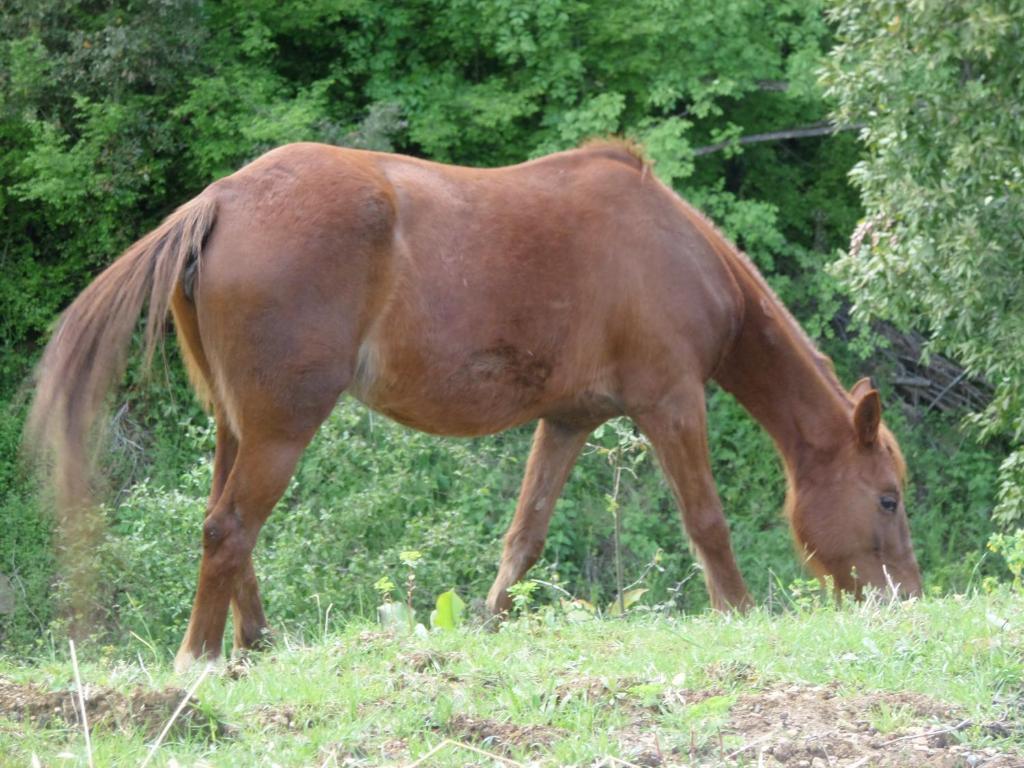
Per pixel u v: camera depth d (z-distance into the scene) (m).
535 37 21.33
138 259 7.71
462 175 8.66
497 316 8.47
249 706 5.98
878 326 24.19
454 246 8.32
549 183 8.96
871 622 7.16
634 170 9.34
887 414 23.09
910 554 10.42
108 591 14.80
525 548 9.82
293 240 7.70
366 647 7.02
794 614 8.52
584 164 9.18
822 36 23.62
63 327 7.69
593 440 19.05
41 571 18.03
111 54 19.27
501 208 8.60
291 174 7.90
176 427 19.95
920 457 22.84
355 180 7.96
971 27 14.95
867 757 5.07
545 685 5.99
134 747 5.42
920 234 16.14
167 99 20.48
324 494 16.67
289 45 22.16
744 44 22.00
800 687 5.94
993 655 6.17
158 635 14.63
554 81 21.22
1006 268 16.16
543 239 8.68
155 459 19.42
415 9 21.30
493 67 22.50
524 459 19.61
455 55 22.05
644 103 21.55
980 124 15.74
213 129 19.88
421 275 8.18
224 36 20.62
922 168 16.22
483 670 6.33
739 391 10.31
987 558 21.66
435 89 21.19
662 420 9.20
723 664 6.23
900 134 16.12
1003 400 16.94
